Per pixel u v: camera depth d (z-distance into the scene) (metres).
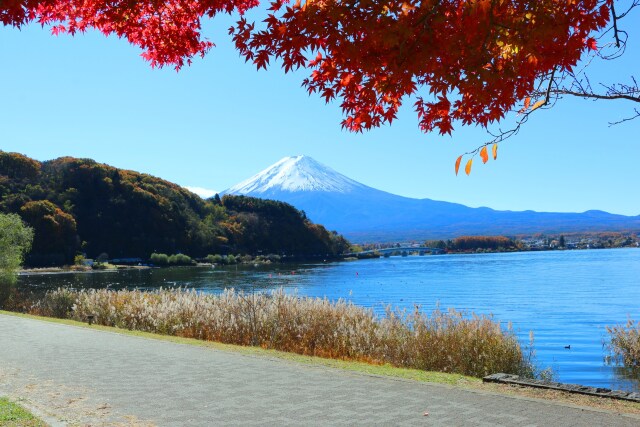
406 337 11.92
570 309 35.94
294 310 13.81
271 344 12.88
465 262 145.25
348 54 4.38
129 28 6.04
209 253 119.19
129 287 55.31
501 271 94.19
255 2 5.79
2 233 28.28
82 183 107.00
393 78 4.63
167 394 6.97
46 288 51.00
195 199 135.12
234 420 5.81
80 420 5.75
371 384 7.54
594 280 66.06
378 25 4.14
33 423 5.48
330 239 160.00
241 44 4.63
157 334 13.82
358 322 13.05
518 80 4.61
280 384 7.54
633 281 62.94
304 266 117.38
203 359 9.62
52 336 12.78
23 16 5.29
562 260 141.25
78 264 91.62
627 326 15.60
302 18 4.33
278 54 4.66
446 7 4.17
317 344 12.48
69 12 5.77
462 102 5.14
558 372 14.57
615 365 15.41
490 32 4.18
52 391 7.13
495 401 6.54
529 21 4.21
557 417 5.83
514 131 5.02
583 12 4.32
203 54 6.41
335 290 56.03
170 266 104.56
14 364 9.13
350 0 4.21
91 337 12.59
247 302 14.48
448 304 40.53
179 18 6.01
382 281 70.56
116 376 8.11
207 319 14.62
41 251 89.75
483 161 5.12
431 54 4.25
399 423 5.66
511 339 11.20
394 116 5.40
